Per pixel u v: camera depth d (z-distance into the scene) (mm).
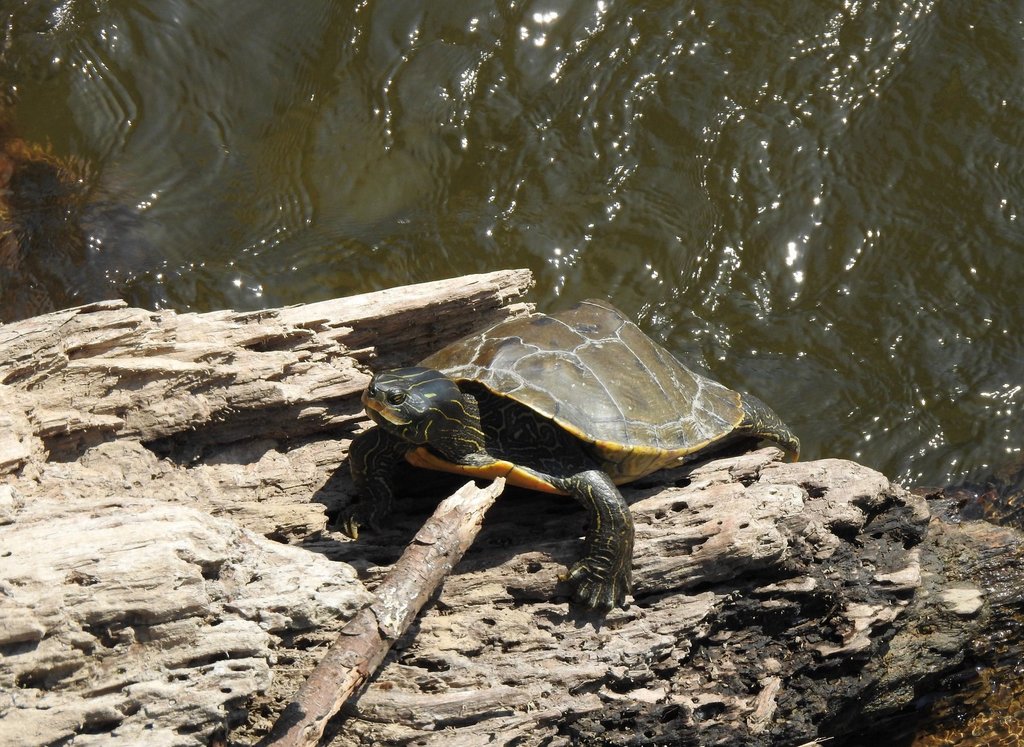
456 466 5215
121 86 9938
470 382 5348
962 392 8633
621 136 9836
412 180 9617
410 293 6445
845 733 6168
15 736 3570
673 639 5051
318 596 4355
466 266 9109
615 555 5008
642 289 9148
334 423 5688
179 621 3965
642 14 10438
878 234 9445
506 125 9859
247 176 9570
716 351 8859
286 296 8828
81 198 9211
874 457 8344
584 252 9266
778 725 5445
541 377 5312
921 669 6008
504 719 4570
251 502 5195
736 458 5941
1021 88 10195
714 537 5223
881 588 5664
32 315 8422
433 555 4582
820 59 10305
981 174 9781
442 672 4680
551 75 10125
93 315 5453
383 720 4445
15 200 9117
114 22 10164
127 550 4031
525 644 4902
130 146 9641
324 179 9570
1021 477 8125
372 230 9281
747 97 10078
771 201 9586
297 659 4445
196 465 5352
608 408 5312
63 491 4766
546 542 5289
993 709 6516
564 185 9586
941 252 9398
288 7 10469
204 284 8773
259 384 5418
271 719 4277
